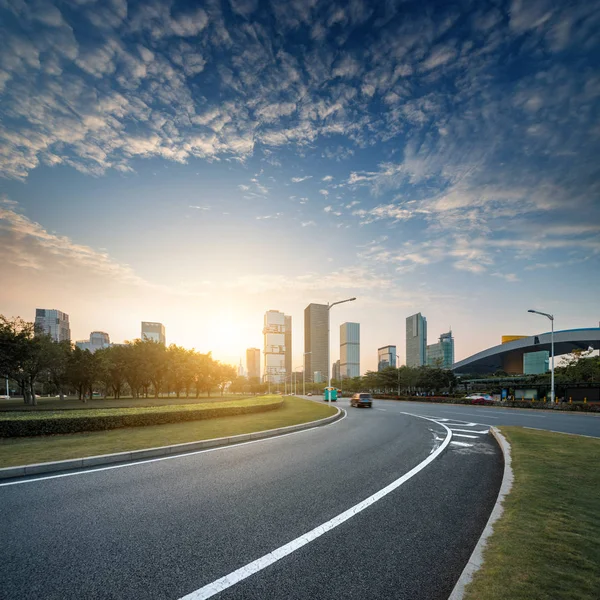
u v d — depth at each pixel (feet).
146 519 15.60
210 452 30.45
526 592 9.37
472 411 85.25
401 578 11.21
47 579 10.96
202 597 10.17
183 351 243.81
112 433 38.34
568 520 14.37
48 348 145.79
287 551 12.85
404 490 20.15
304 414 63.46
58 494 18.97
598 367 132.87
